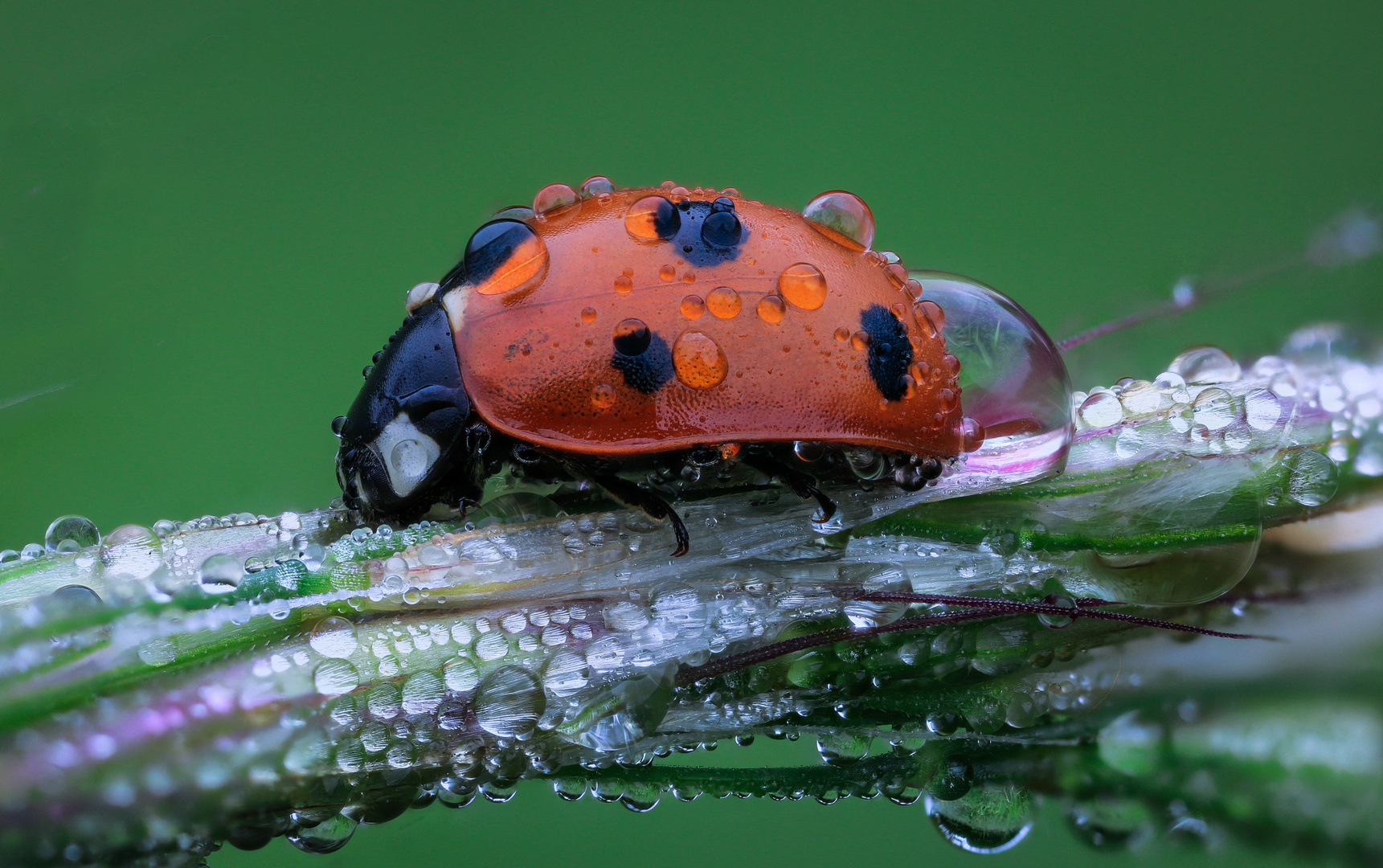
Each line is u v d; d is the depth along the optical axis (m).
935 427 0.05
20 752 0.05
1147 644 0.05
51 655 0.05
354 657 0.05
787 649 0.05
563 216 0.05
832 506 0.05
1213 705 0.05
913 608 0.05
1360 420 0.05
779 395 0.05
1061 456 0.05
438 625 0.05
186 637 0.05
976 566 0.05
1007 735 0.05
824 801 0.05
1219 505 0.05
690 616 0.05
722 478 0.05
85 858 0.05
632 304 0.05
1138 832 0.05
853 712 0.05
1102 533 0.05
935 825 0.05
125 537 0.05
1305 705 0.05
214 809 0.05
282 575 0.05
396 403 0.05
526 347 0.05
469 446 0.05
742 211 0.05
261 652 0.05
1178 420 0.05
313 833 0.05
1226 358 0.05
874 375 0.05
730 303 0.05
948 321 0.05
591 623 0.05
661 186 0.05
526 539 0.05
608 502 0.05
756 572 0.05
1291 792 0.05
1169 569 0.05
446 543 0.05
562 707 0.05
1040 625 0.05
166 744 0.05
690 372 0.05
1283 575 0.05
